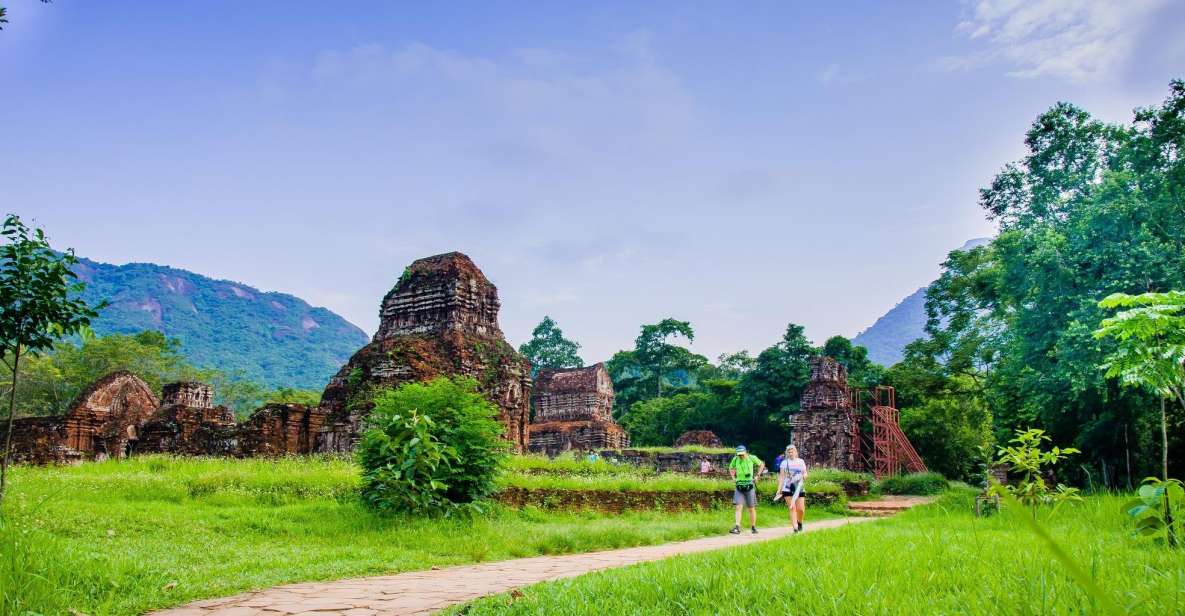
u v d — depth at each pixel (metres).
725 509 20.56
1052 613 4.02
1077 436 25.28
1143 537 7.05
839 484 28.80
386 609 6.10
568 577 7.08
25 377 46.16
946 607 4.36
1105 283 21.05
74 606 5.91
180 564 8.19
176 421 26.58
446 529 12.02
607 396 51.00
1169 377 7.71
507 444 14.76
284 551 9.52
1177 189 21.84
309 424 24.97
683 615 4.89
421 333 27.30
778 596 4.94
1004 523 11.37
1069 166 28.72
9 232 7.51
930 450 45.38
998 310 34.91
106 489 13.83
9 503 10.25
